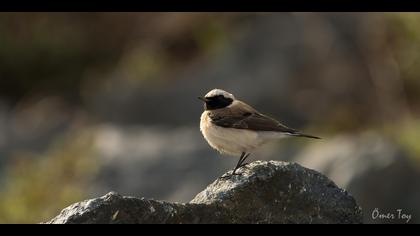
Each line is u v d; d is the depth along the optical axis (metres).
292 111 22.62
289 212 8.15
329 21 24.36
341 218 8.25
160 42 26.94
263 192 8.19
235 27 25.83
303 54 23.94
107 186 17.61
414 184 15.74
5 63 27.41
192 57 26.05
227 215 7.91
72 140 20.28
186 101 23.12
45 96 26.91
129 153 18.97
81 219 7.61
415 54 22.69
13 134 22.81
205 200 8.05
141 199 7.73
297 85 23.31
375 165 15.87
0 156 21.16
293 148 18.48
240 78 23.22
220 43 25.09
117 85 24.66
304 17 24.69
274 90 22.88
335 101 22.94
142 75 25.06
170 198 17.44
